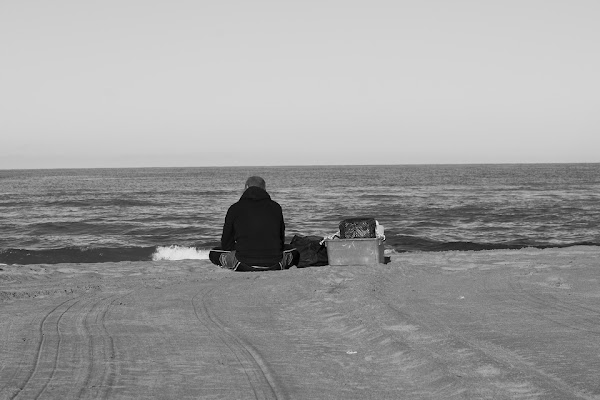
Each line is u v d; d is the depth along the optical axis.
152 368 5.06
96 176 179.25
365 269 10.57
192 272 11.72
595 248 15.05
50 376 4.78
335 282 9.53
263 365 5.19
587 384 4.39
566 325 6.50
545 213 39.44
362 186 90.44
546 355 5.24
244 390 4.51
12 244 26.11
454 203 50.34
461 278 10.07
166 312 7.52
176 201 56.53
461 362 5.06
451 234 28.67
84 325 6.73
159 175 192.00
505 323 6.59
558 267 11.27
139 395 4.36
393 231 29.95
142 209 46.56
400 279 9.94
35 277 11.09
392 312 7.09
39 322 6.87
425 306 7.61
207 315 7.35
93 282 10.23
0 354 5.43
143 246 23.84
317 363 5.28
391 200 55.22
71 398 4.25
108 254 20.92
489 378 4.63
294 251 10.94
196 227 32.50
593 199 54.94
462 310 7.34
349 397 4.38
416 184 96.44
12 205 51.12
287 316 7.30
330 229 30.73
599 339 5.83
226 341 6.04
